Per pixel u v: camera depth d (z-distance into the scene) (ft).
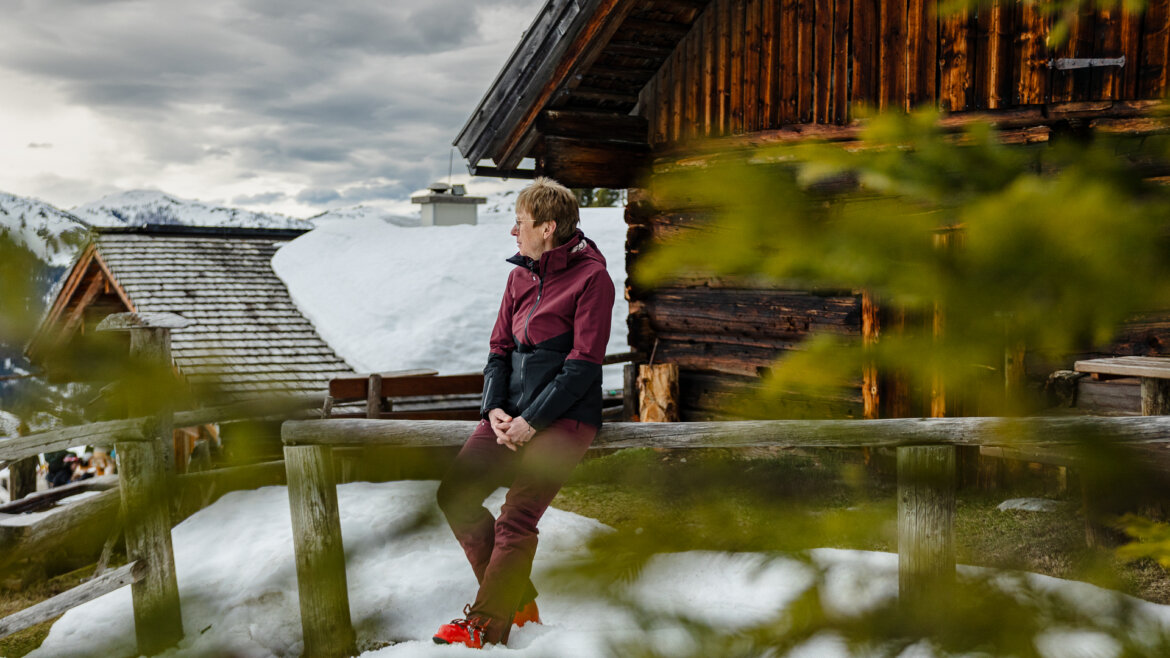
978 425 9.16
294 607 13.15
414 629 11.89
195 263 50.67
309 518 11.16
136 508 7.79
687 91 25.85
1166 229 3.49
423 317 46.32
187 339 41.98
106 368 6.66
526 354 10.28
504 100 25.53
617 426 10.48
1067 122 18.98
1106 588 4.47
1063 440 4.24
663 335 28.09
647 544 4.47
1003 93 19.85
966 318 3.59
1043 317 3.57
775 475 5.26
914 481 9.35
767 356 24.86
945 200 3.82
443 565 13.61
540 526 16.06
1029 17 19.33
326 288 49.78
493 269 50.65
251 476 20.45
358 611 12.21
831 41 22.61
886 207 3.82
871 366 3.67
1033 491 18.99
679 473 5.22
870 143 3.98
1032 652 3.81
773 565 4.35
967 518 17.35
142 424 11.76
